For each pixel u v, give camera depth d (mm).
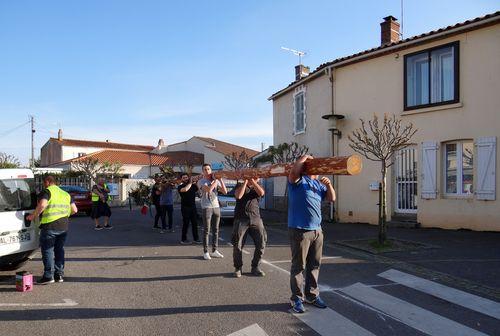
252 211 7148
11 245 7199
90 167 31312
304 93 17922
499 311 5336
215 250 8938
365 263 8055
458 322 4980
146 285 6730
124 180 31156
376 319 5098
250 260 8570
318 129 17000
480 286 6395
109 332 4785
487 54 11711
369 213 14508
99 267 8078
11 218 7219
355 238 11141
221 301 5828
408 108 13438
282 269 7707
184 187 10695
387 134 11133
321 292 6195
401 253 8914
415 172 13492
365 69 14781
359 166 4742
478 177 11812
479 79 11859
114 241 11352
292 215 5418
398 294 6070
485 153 11688
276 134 20953
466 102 12102
